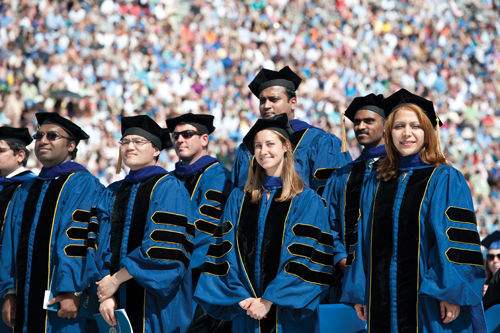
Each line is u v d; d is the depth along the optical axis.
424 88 98.06
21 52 75.50
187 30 88.25
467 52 106.62
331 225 24.44
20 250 25.45
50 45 77.00
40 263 25.14
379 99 25.41
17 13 78.88
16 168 28.53
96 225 24.61
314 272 21.69
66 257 24.42
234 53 88.50
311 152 26.86
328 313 21.86
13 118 69.81
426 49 103.88
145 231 23.80
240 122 78.56
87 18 82.25
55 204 25.34
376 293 20.62
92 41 80.19
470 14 111.38
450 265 19.55
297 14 98.56
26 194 25.97
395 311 20.30
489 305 24.72
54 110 71.50
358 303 20.98
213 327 26.11
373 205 21.08
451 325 20.02
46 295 24.50
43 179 26.00
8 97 70.94
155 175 24.53
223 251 22.25
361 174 24.53
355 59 96.69
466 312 20.12
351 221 24.03
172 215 23.83
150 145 24.78
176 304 24.09
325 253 22.05
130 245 23.88
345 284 21.20
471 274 19.67
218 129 76.69
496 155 91.44
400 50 101.88
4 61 73.94
